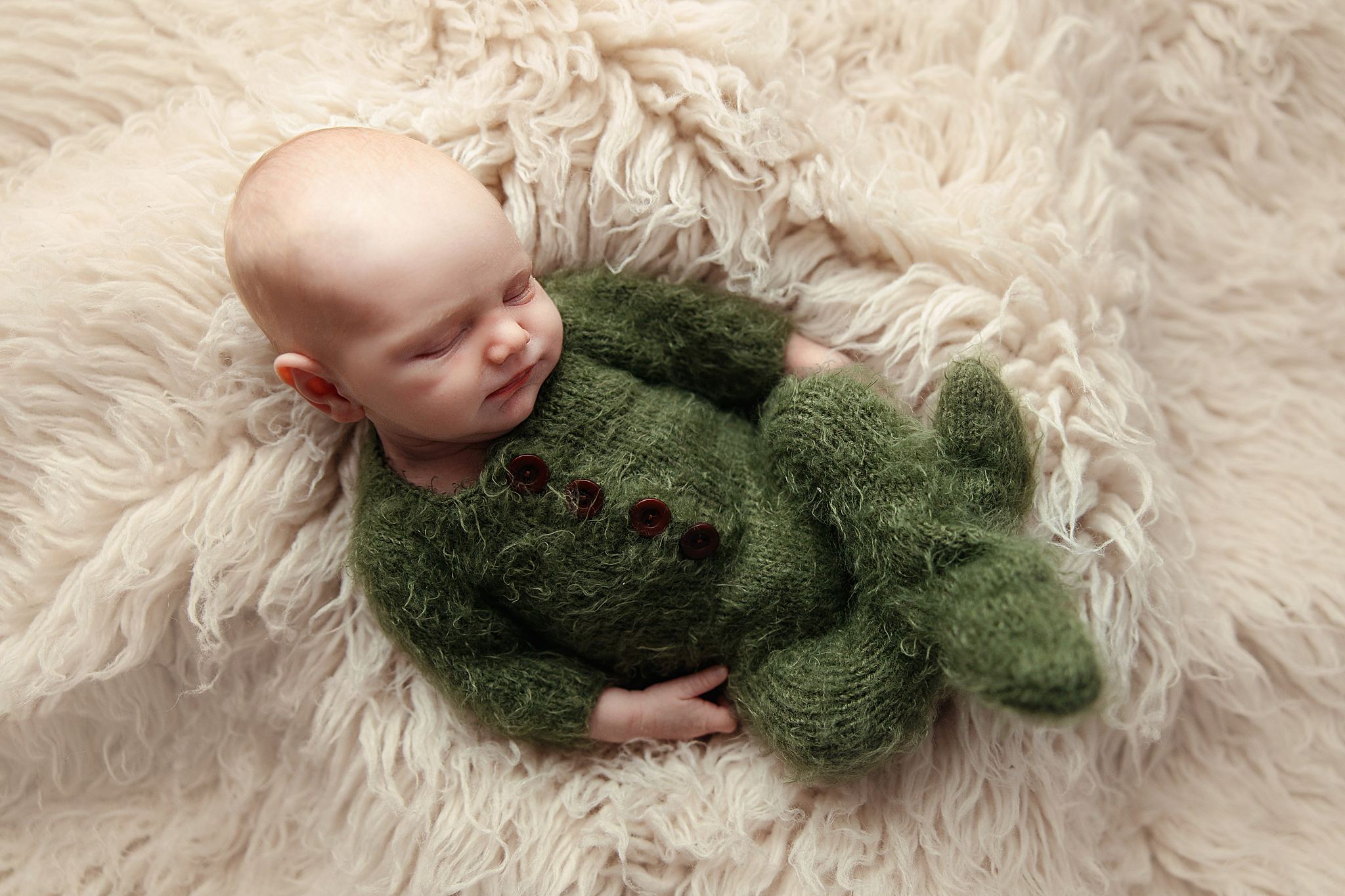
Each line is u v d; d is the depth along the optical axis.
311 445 0.57
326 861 0.61
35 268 0.56
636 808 0.56
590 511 0.54
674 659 0.56
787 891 0.55
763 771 0.56
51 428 0.57
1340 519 0.61
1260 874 0.60
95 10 0.61
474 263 0.50
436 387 0.51
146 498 0.57
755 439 0.57
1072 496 0.56
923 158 0.60
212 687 0.60
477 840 0.56
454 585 0.55
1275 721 0.61
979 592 0.49
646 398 0.56
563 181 0.57
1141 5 0.64
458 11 0.58
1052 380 0.57
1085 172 0.60
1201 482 0.63
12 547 0.57
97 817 0.62
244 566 0.57
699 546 0.53
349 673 0.58
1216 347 0.64
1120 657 0.56
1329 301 0.63
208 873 0.62
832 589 0.55
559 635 0.56
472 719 0.57
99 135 0.62
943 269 0.58
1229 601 0.60
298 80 0.59
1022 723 0.55
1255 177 0.65
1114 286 0.59
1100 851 0.60
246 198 0.51
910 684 0.53
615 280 0.57
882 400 0.55
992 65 0.60
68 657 0.57
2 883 0.61
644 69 0.57
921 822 0.55
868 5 0.62
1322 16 0.62
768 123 0.57
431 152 0.52
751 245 0.58
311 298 0.50
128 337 0.56
